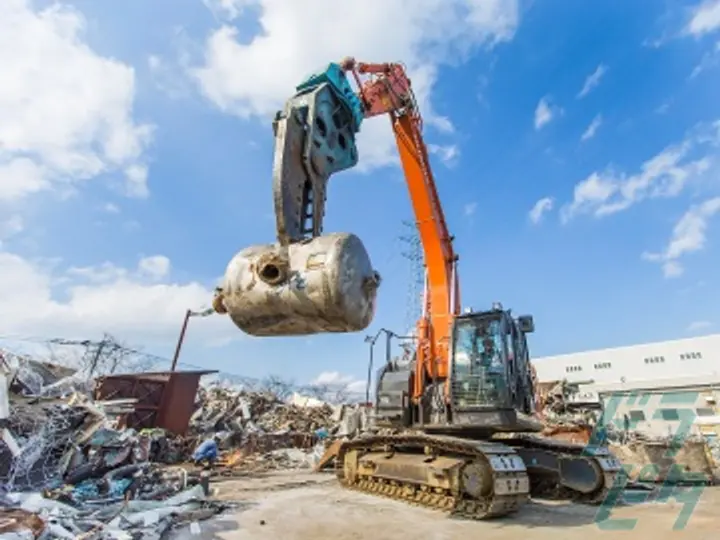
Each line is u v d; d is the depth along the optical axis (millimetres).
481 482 7125
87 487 6895
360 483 9523
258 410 24188
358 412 20922
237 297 2324
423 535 5980
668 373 41250
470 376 8148
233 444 17625
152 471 8484
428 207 9922
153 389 16141
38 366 11688
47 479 6859
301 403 27797
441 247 9867
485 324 8312
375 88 9820
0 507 5504
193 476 9852
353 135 3076
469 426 7941
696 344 40875
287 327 2350
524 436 10008
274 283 2230
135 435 9156
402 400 9055
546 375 48438
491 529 6371
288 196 2371
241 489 9414
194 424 19000
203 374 17594
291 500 8266
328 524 6500
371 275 2367
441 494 7668
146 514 6113
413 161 10023
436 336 9359
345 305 2160
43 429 7344
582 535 6113
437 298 9633
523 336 9109
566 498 9086
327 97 2795
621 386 35469
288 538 5762
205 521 6492
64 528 5148
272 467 13547
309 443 18781
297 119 2537
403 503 8070
